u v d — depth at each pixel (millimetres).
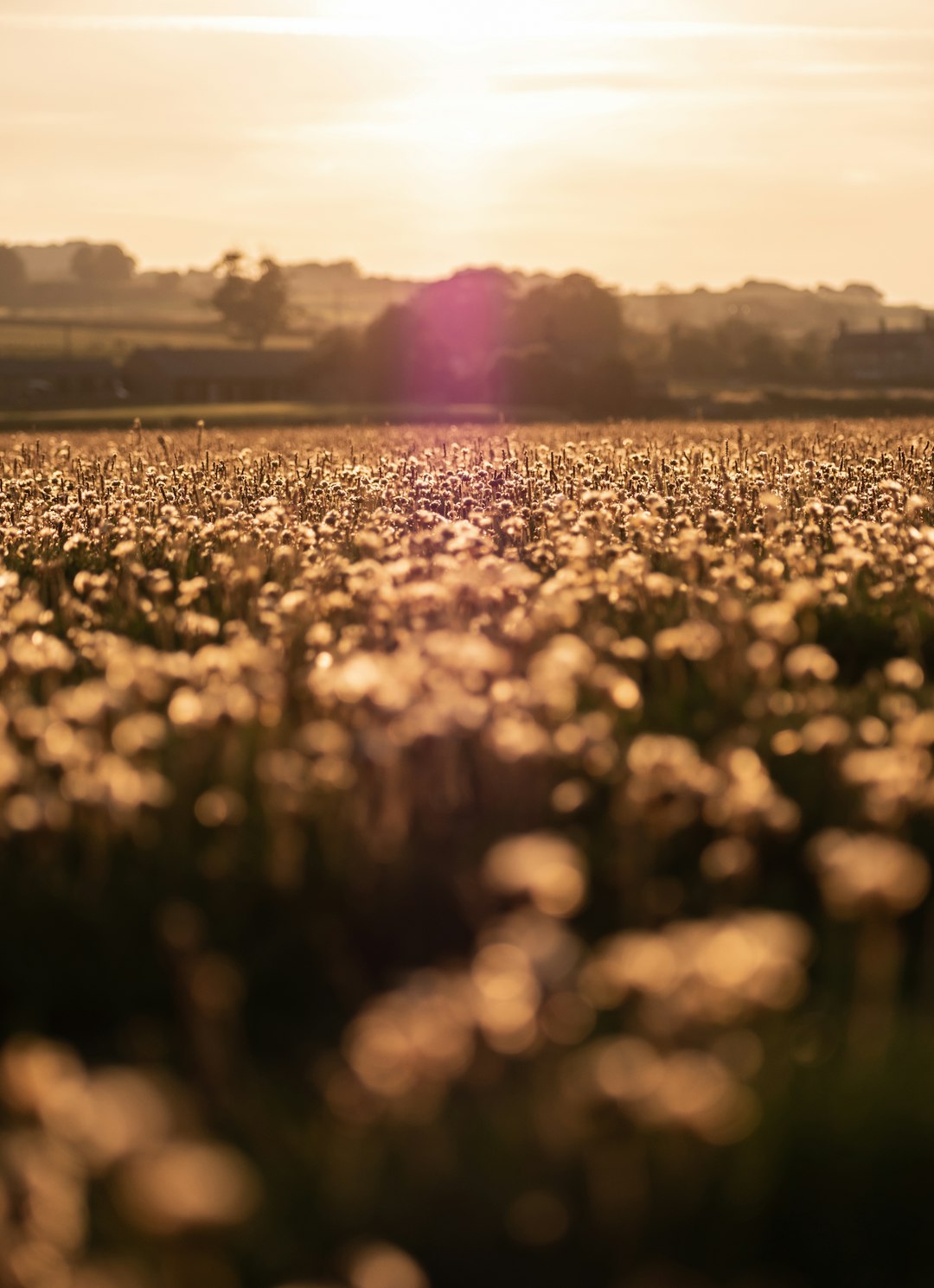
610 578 8281
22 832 4676
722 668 6676
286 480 15164
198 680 6090
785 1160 3277
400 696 4965
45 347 182875
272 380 130375
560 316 146250
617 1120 2729
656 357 158375
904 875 3424
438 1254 3102
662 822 4527
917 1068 3521
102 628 8344
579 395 89688
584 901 4621
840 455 18625
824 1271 3168
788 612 7246
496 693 5203
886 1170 3279
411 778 4988
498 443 25406
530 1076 3398
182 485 15570
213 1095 3637
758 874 4895
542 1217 3033
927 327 175875
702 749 5852
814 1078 3520
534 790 5008
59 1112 2580
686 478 14445
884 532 10031
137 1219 2453
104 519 12227
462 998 2949
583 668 5906
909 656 7672
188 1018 4102
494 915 4465
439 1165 3176
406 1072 2898
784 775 5473
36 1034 4188
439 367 113188
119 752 5207
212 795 5137
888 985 4023
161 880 4719
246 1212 2861
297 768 5121
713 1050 3232
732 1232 3115
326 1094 3475
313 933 4516
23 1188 2729
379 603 7449
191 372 128750
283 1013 4262
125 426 65125
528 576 7762
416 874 4660
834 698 6281
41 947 4504
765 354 153250
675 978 2967
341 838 4852
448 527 9797
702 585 8875
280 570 9688
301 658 7066
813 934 4566
